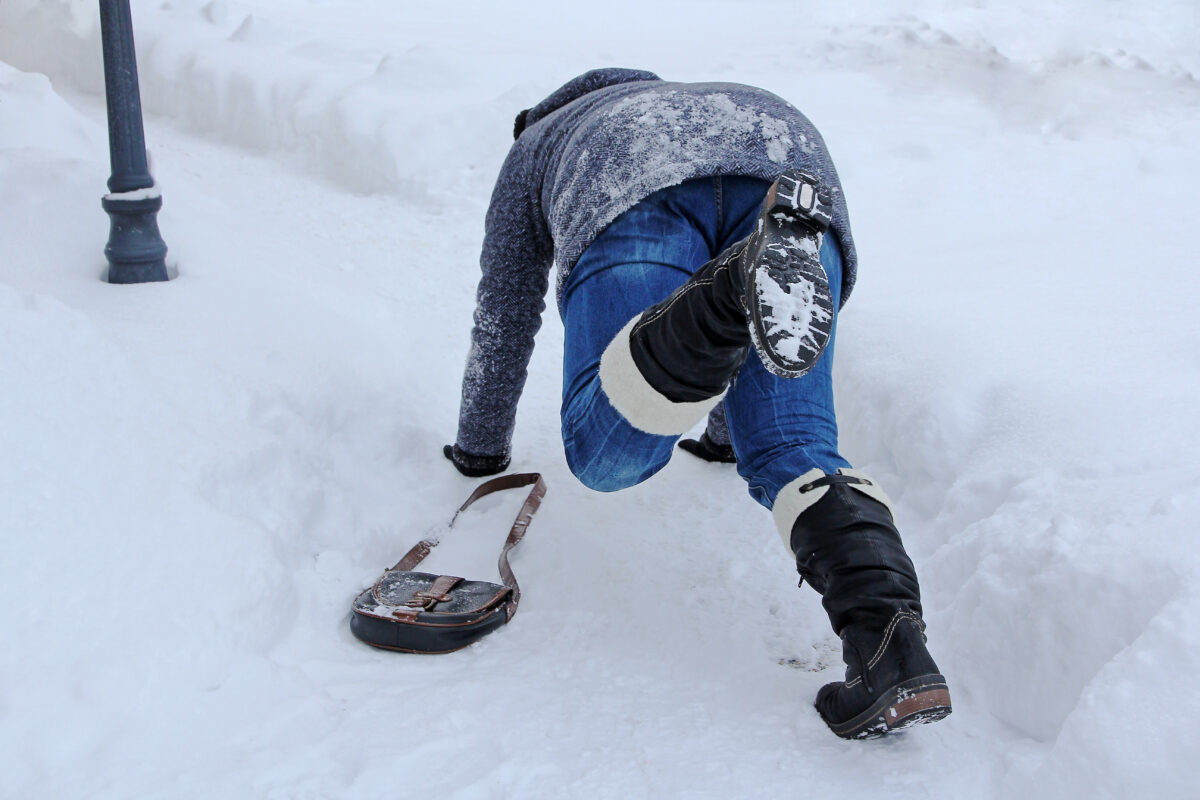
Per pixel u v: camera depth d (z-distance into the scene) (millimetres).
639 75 2584
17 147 4207
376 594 2307
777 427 1925
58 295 3266
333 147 6715
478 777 1720
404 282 4715
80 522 2023
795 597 2424
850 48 9398
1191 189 5309
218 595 2072
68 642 1835
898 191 5637
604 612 2359
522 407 3684
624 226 1988
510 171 2551
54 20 9156
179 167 6730
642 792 1701
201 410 2656
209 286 3490
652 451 1843
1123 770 1507
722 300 1602
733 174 1992
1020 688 1854
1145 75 8609
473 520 2848
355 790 1669
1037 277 3617
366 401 3189
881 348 3109
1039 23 10352
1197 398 2426
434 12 11773
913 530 2576
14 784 1616
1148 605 1734
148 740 1749
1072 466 2291
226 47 8266
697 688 2041
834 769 1757
